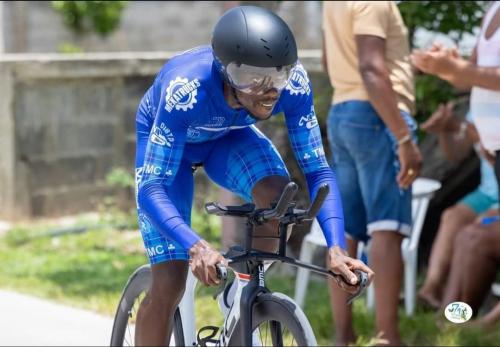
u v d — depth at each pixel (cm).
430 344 982
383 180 903
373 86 870
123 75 1780
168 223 598
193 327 707
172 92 629
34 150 1686
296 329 578
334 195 638
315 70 1484
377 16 884
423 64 822
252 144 696
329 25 935
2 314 1062
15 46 2300
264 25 595
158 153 627
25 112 1670
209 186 1709
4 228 1609
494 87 800
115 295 1161
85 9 2705
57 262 1393
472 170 1272
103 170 1781
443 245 1130
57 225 1653
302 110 657
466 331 994
